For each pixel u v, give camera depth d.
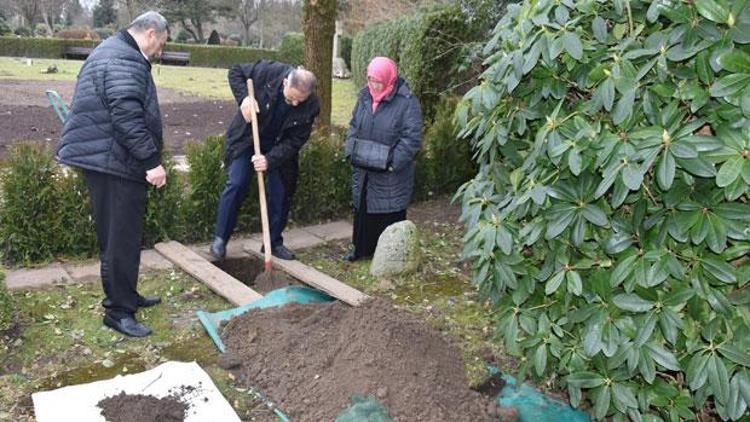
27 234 5.39
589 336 2.90
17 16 46.53
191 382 3.59
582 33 2.93
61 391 3.47
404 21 11.46
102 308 4.64
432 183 8.02
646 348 2.78
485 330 4.53
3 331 4.14
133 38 4.02
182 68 30.08
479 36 8.95
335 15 8.16
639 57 2.73
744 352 2.61
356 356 3.60
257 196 6.45
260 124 5.33
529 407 3.56
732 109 2.47
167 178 5.93
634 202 2.79
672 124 2.53
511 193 3.28
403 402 3.30
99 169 3.96
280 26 46.59
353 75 22.77
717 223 2.50
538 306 3.33
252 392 3.61
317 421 3.28
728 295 2.75
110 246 4.11
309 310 4.23
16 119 12.70
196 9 44.09
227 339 4.09
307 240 6.42
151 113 4.04
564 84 3.03
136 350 4.08
